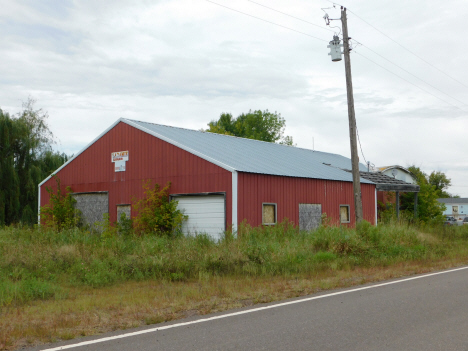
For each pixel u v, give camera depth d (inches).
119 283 463.5
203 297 371.2
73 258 541.6
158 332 262.4
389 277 488.4
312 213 957.2
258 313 310.8
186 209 875.4
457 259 647.8
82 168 1083.3
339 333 254.2
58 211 1057.5
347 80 819.4
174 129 1065.5
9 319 302.4
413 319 286.4
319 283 443.2
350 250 633.6
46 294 391.5
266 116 2719.0
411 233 796.0
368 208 1149.1
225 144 1048.2
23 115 1535.4
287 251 572.7
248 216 811.4
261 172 842.2
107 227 960.3
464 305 328.8
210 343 237.5
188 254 543.8
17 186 1305.4
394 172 1769.2
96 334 261.1
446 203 3580.2
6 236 774.5
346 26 821.2
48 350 229.0
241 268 516.7
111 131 1031.0
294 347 228.2
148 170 946.7
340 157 1531.7
